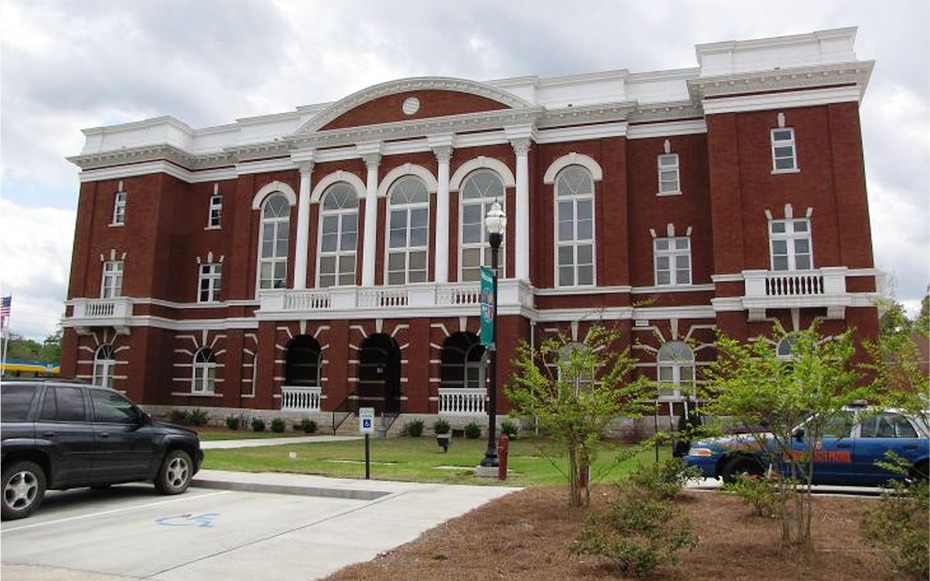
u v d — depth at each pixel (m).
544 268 33.34
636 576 8.06
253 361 37.53
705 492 13.98
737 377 9.66
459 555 9.06
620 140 33.03
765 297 28.00
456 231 34.19
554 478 16.31
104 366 39.72
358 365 33.28
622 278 31.92
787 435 9.38
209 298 40.44
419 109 35.66
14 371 41.31
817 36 30.11
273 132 39.84
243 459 20.12
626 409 12.58
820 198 28.94
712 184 30.08
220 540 10.33
